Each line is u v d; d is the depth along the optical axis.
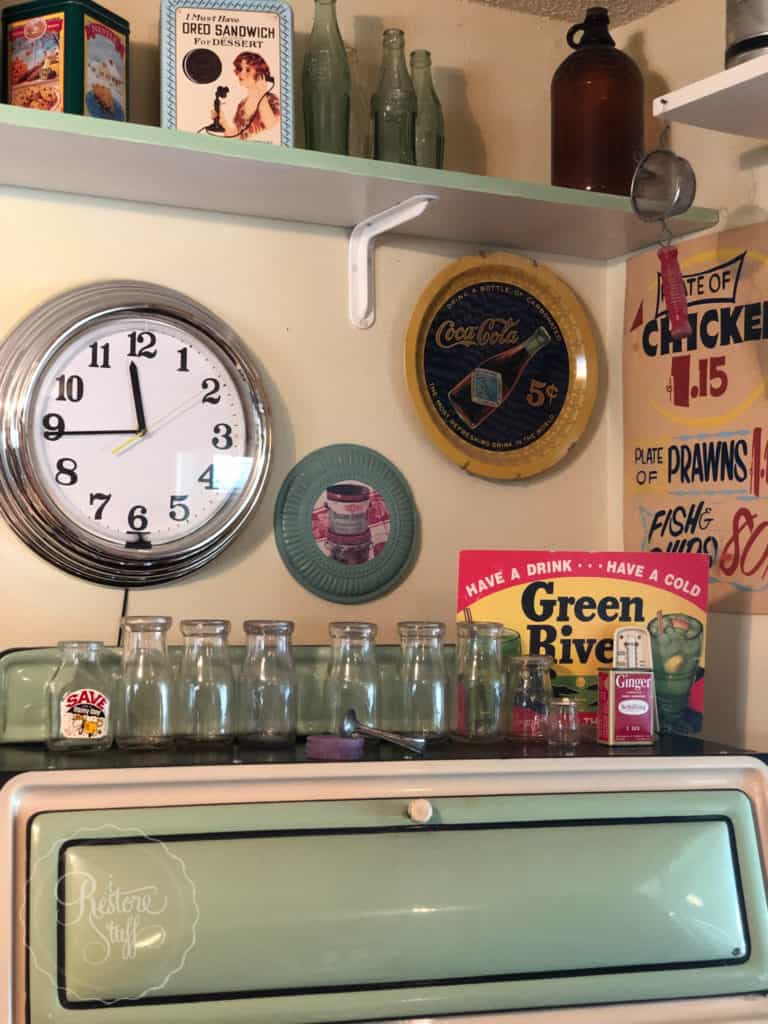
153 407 1.63
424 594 1.84
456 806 1.31
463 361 1.87
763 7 1.45
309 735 1.48
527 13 1.97
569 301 1.93
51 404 1.57
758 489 1.72
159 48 1.67
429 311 1.84
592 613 1.58
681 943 1.31
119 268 1.65
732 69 1.43
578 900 1.30
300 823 1.26
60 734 1.39
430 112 1.78
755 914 1.35
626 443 1.94
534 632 1.56
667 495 1.86
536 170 1.98
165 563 1.62
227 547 1.68
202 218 1.71
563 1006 1.26
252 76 1.61
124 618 1.44
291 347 1.76
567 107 1.81
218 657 1.46
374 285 1.82
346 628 1.49
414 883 1.26
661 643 1.58
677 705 1.58
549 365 1.93
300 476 1.75
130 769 1.24
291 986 1.19
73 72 1.50
